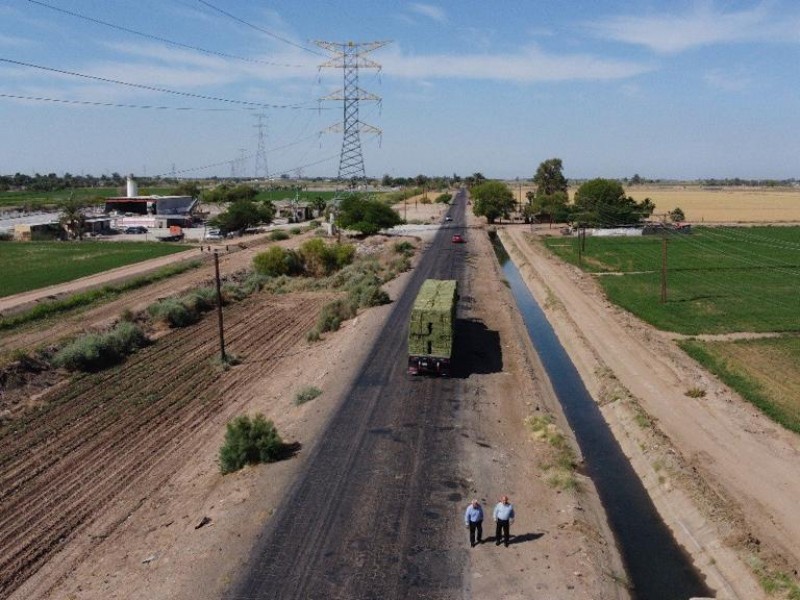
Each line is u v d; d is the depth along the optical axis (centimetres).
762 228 12225
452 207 19650
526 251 9819
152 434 3008
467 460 2584
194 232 11831
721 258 8481
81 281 6656
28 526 2234
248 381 3788
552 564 1914
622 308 5653
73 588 1870
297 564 1909
